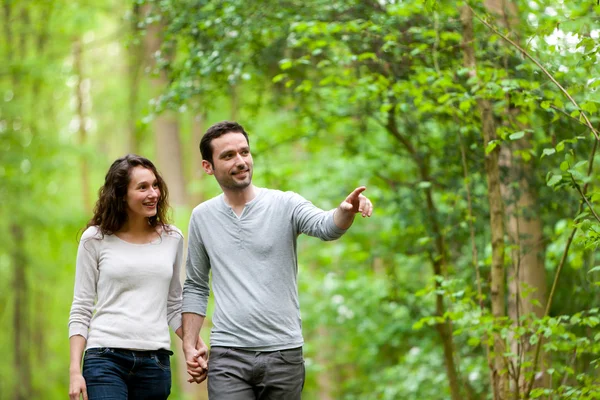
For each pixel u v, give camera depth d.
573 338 6.18
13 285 21.16
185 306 5.25
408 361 11.54
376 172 10.39
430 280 6.97
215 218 5.06
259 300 4.89
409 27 8.05
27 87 18.53
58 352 25.81
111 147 25.98
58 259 21.19
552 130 7.13
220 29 8.52
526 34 7.23
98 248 5.03
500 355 6.57
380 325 12.33
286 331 4.91
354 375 16.19
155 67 9.21
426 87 7.27
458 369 8.80
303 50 9.15
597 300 7.71
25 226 18.80
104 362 4.88
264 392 4.91
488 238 9.31
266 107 11.02
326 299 13.59
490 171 6.91
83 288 5.02
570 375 7.02
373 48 8.27
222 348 4.93
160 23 9.94
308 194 13.51
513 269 7.25
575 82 6.43
